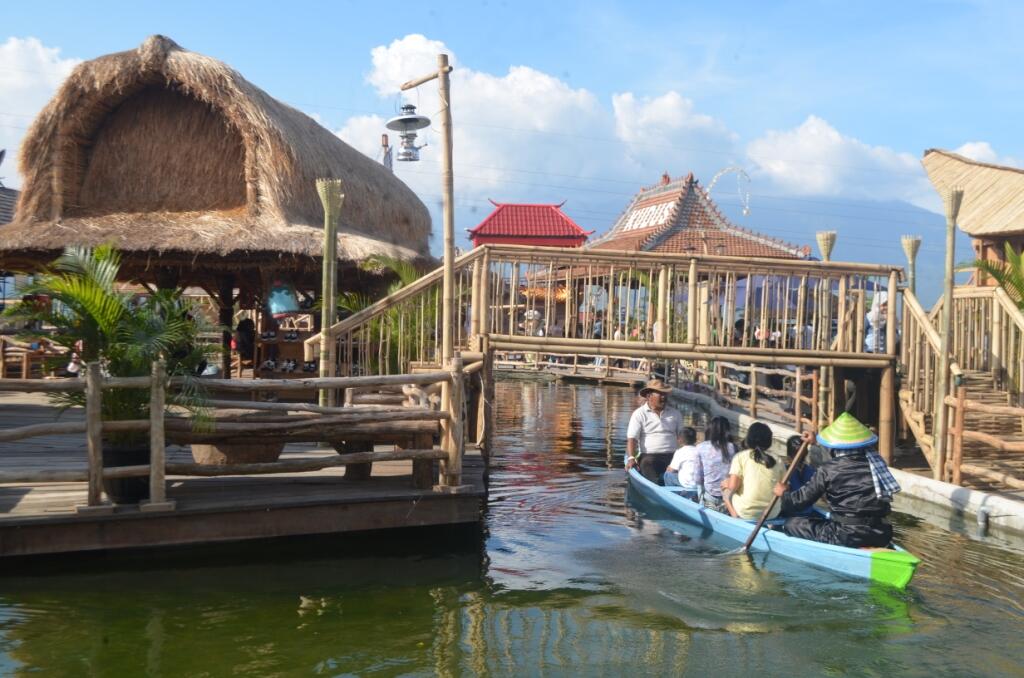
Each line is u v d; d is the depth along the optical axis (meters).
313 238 12.47
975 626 5.52
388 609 5.73
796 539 6.91
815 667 4.86
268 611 5.66
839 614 5.70
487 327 10.45
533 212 46.81
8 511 6.22
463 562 6.83
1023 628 5.48
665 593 6.11
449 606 5.81
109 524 6.18
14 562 6.38
